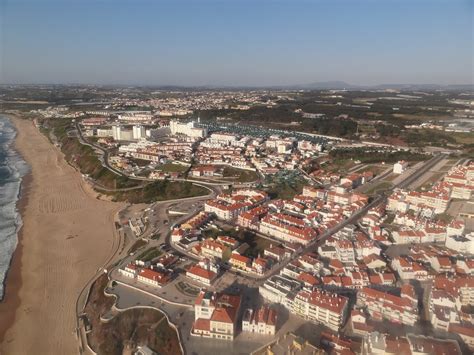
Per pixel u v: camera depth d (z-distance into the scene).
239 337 125.88
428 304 141.12
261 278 162.25
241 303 142.88
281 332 128.00
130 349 126.00
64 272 182.88
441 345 111.94
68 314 151.62
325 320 130.50
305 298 135.25
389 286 153.88
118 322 136.50
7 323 149.12
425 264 172.12
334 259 174.88
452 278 151.00
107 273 168.88
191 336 126.38
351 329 129.00
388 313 133.38
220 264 173.50
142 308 140.88
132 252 192.88
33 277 179.88
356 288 152.00
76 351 131.88
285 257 180.25
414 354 109.44
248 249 187.38
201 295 138.62
